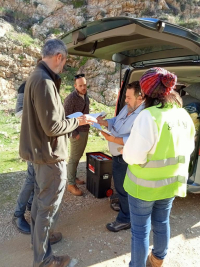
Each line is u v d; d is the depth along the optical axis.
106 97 11.26
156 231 2.22
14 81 10.60
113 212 3.50
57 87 2.30
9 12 12.66
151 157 1.93
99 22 2.46
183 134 2.03
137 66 4.23
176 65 3.45
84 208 3.58
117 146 2.82
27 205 3.37
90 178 3.96
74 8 13.88
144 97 2.06
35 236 2.28
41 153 2.13
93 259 2.59
